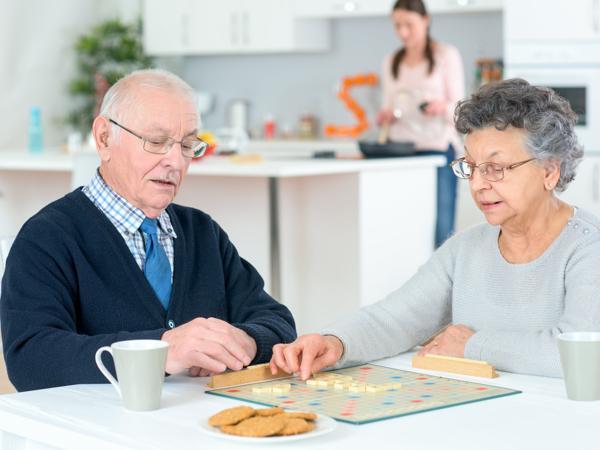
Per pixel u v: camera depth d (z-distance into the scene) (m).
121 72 7.21
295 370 1.96
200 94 7.84
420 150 5.88
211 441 1.50
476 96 2.04
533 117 2.00
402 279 5.09
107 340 1.98
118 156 2.25
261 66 7.87
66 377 1.98
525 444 1.47
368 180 4.88
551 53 5.95
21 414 1.69
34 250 2.19
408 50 5.96
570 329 1.97
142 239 2.31
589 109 5.85
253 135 7.70
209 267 2.41
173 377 1.99
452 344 2.06
